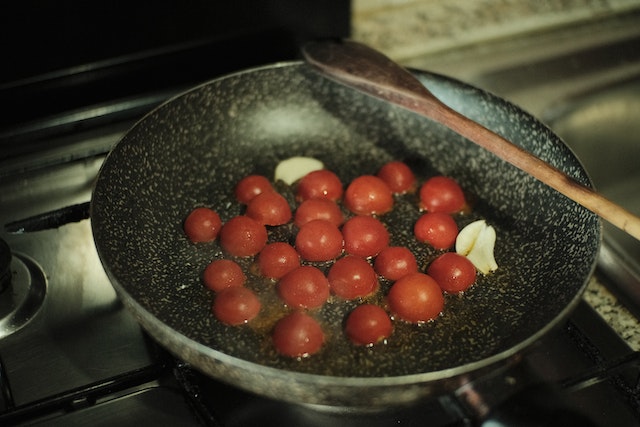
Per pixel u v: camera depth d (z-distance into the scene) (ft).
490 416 1.50
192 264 1.69
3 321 1.66
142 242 1.68
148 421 1.52
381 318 1.55
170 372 1.56
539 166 1.58
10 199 1.93
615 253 1.80
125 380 1.53
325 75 1.86
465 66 2.48
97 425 1.51
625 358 1.56
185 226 1.74
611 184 2.39
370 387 1.31
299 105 2.00
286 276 1.62
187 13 2.11
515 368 1.57
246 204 1.85
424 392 1.35
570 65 2.51
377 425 1.53
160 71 2.18
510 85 2.44
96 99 2.15
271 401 1.55
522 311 1.60
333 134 2.00
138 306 1.40
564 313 1.42
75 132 2.09
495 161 1.87
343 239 1.73
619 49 2.56
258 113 1.98
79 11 2.01
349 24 2.28
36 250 1.81
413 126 1.98
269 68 1.94
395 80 1.78
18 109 2.09
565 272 1.59
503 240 1.77
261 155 1.96
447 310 1.62
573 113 2.28
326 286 1.62
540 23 2.60
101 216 1.59
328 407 1.53
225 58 2.22
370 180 1.83
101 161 2.00
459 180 1.91
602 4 2.66
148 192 1.77
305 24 2.23
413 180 1.91
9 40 1.99
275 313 1.60
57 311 1.70
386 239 1.74
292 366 1.50
